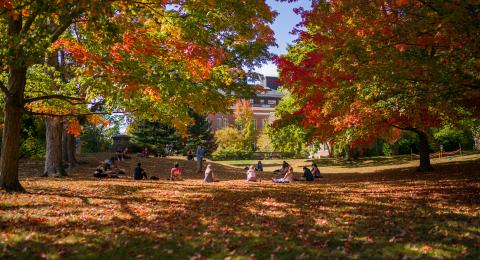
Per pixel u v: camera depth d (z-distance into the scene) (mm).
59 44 11859
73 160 26328
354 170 31219
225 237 7141
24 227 7426
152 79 12977
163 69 14086
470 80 10086
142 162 31219
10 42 8984
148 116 17250
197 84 15820
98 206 10219
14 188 11984
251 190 15430
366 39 11133
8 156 11906
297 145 37125
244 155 56844
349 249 6438
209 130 59031
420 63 10258
